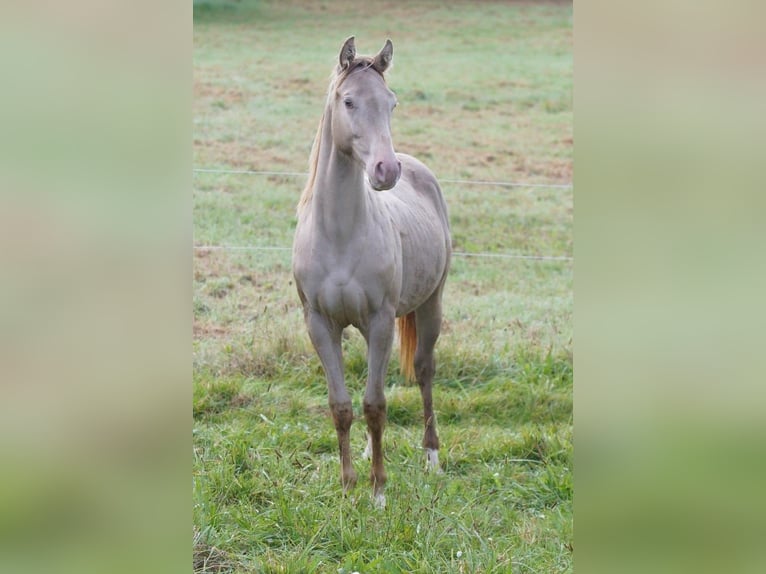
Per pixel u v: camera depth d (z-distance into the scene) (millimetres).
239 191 11891
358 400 7797
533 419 7703
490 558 5141
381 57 5773
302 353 8336
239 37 18344
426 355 7262
